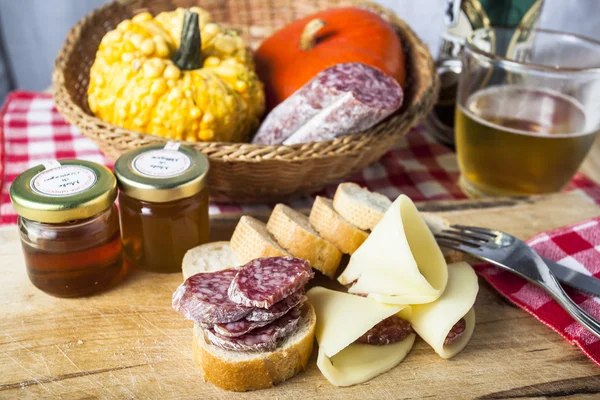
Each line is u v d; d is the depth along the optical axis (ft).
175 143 1.40
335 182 1.61
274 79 1.72
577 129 1.57
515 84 1.60
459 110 1.65
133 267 1.38
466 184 1.75
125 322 1.26
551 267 1.36
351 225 1.35
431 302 1.24
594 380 1.19
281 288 1.14
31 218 1.19
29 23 2.74
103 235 1.27
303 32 1.70
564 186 1.67
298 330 1.18
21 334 1.22
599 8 2.09
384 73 1.54
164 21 1.67
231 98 1.56
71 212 1.20
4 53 2.83
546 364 1.21
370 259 1.27
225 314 1.13
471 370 1.19
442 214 1.57
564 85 1.56
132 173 1.30
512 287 1.35
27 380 1.15
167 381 1.16
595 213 1.58
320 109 1.48
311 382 1.16
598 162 1.92
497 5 1.73
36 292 1.31
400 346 1.22
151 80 1.52
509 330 1.27
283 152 1.41
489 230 1.43
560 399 1.15
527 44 1.74
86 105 1.72
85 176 1.27
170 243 1.33
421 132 2.00
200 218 1.36
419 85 1.70
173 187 1.28
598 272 1.39
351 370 1.17
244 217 1.35
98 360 1.18
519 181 1.63
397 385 1.16
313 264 1.32
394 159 1.86
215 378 1.14
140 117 1.53
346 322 1.20
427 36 2.34
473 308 1.31
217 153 1.40
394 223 1.26
